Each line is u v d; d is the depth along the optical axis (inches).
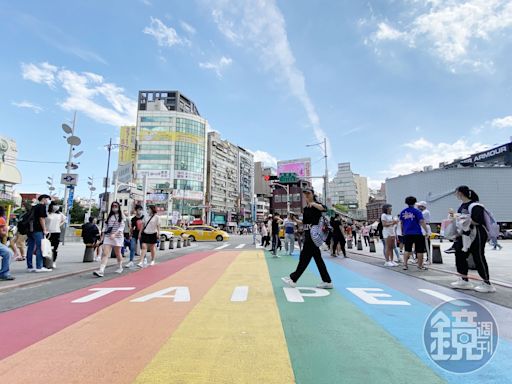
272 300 185.3
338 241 473.7
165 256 507.5
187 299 189.8
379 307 168.2
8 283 235.9
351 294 201.3
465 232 210.1
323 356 104.6
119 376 90.6
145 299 190.5
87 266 350.6
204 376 90.3
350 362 100.0
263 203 4468.5
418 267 314.7
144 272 315.9
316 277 274.4
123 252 455.8
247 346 113.4
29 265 302.7
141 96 3838.6
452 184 1983.3
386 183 2329.0
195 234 1167.0
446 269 315.3
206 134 3496.6
